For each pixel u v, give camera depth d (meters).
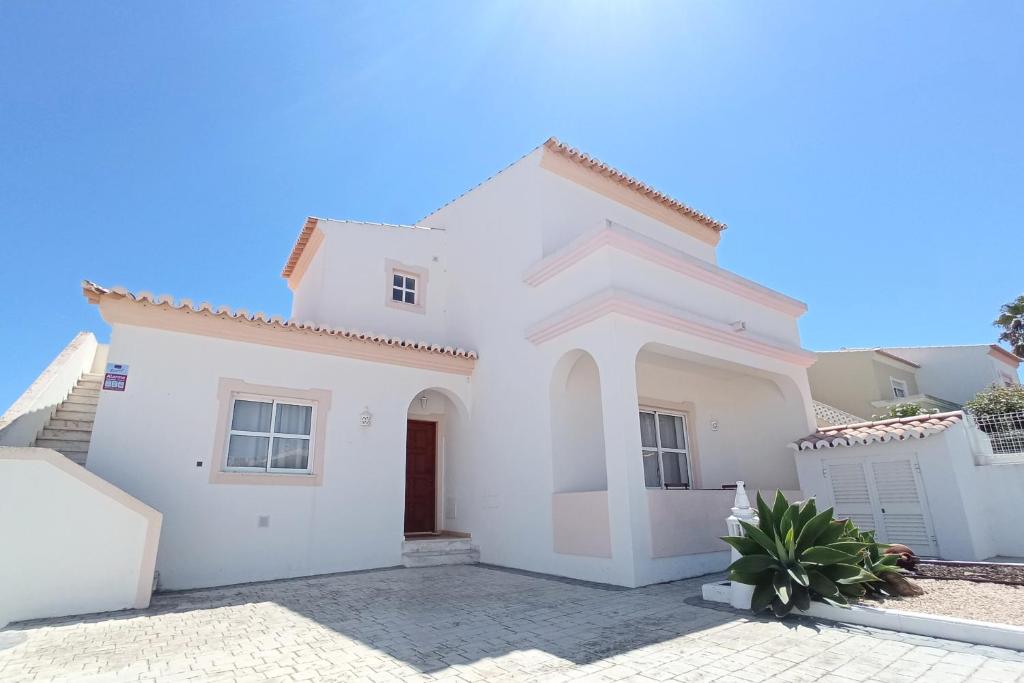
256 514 8.75
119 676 4.11
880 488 9.60
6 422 7.73
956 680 3.68
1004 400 14.24
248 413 9.23
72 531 6.44
